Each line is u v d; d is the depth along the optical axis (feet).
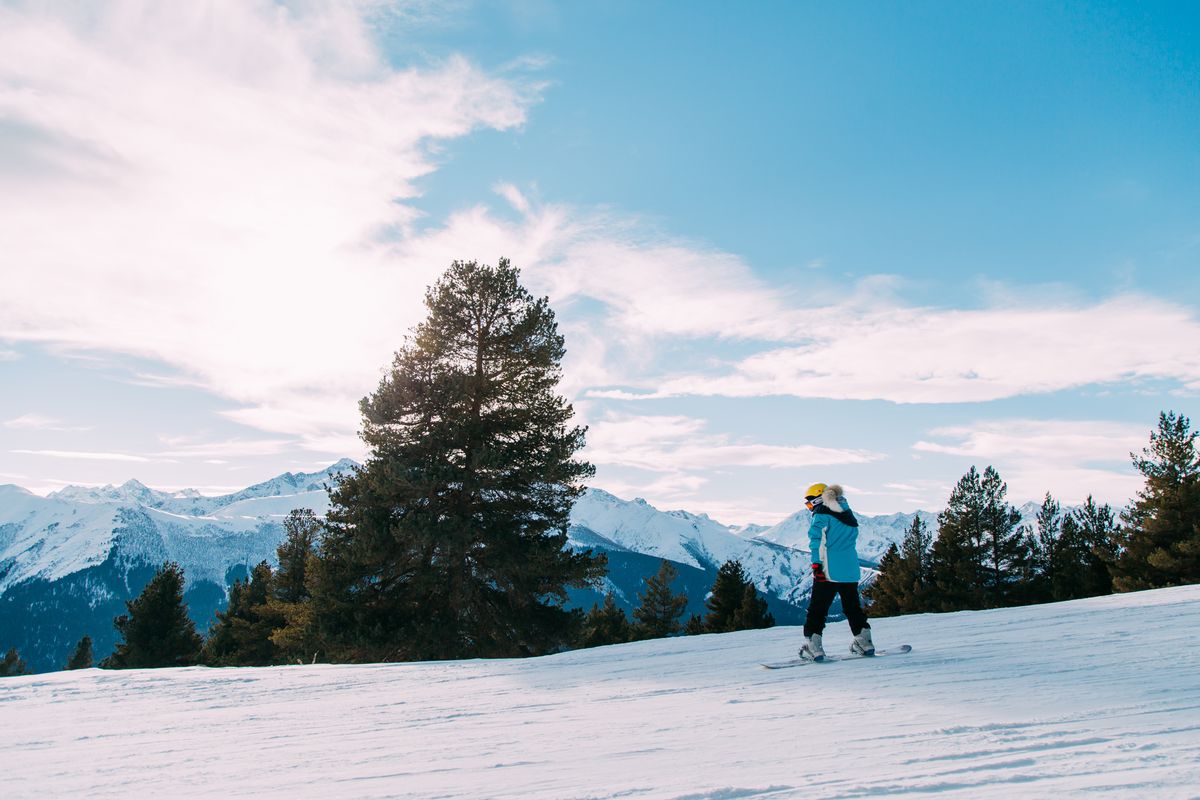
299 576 132.26
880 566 168.86
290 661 87.35
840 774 9.18
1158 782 7.77
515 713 17.44
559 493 83.15
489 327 85.87
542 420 84.12
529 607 82.28
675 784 9.28
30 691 24.76
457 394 79.97
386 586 79.66
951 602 142.92
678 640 35.17
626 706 17.40
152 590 153.48
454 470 76.33
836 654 24.59
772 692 17.65
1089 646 21.01
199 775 11.96
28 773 12.67
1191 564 108.88
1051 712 12.58
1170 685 14.48
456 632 76.59
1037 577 146.51
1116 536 125.49
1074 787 7.80
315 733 15.84
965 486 149.38
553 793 9.24
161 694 23.75
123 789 11.19
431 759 12.32
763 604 156.35
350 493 81.92
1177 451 119.24
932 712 13.43
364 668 30.86
